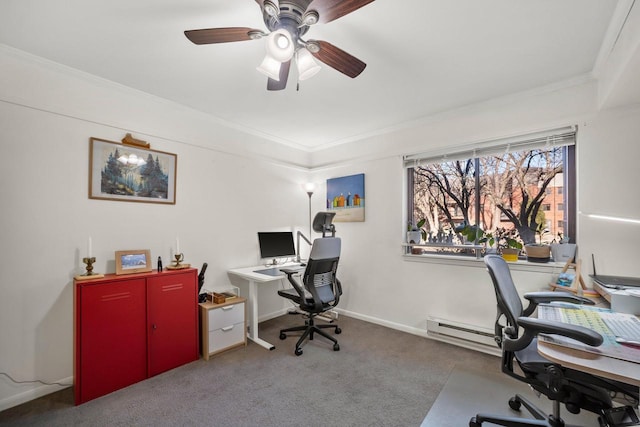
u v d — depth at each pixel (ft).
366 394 6.24
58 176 6.55
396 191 10.48
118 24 5.13
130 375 6.64
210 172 9.61
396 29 5.22
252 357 8.04
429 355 8.11
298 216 12.93
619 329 3.84
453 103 8.55
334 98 8.25
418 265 9.80
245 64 6.47
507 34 5.34
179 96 8.14
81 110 6.85
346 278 11.87
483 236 8.71
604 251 6.59
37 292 6.23
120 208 7.52
